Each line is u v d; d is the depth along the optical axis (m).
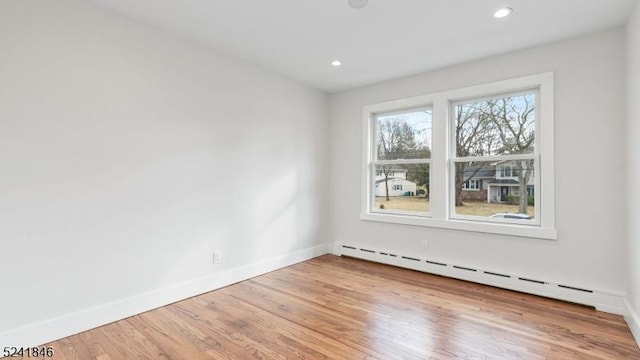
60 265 2.22
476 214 3.56
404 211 4.14
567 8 2.40
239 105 3.48
